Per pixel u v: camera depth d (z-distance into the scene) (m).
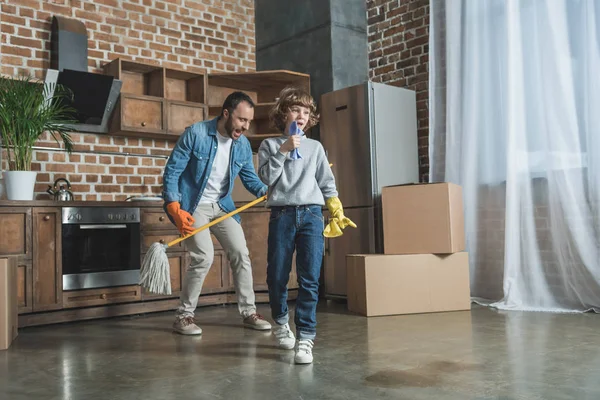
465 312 3.67
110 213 3.90
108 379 2.24
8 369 2.45
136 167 4.62
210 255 3.20
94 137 4.43
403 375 2.18
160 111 4.46
